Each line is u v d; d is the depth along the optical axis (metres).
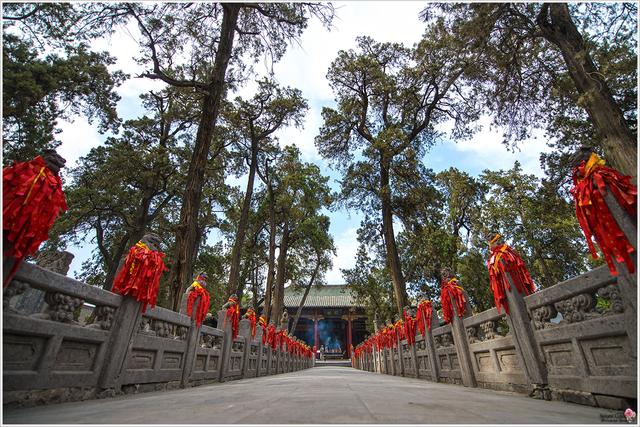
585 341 4.46
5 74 12.02
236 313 12.54
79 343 5.07
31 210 3.81
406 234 23.53
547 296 5.20
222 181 27.41
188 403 4.29
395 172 21.73
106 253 24.39
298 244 35.78
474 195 20.34
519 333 5.77
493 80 11.60
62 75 14.78
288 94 23.92
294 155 31.84
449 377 9.68
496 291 6.30
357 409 3.56
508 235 21.22
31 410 3.78
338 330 62.50
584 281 4.45
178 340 8.12
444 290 9.02
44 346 4.38
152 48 13.04
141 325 6.97
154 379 6.97
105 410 3.70
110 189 22.05
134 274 6.05
